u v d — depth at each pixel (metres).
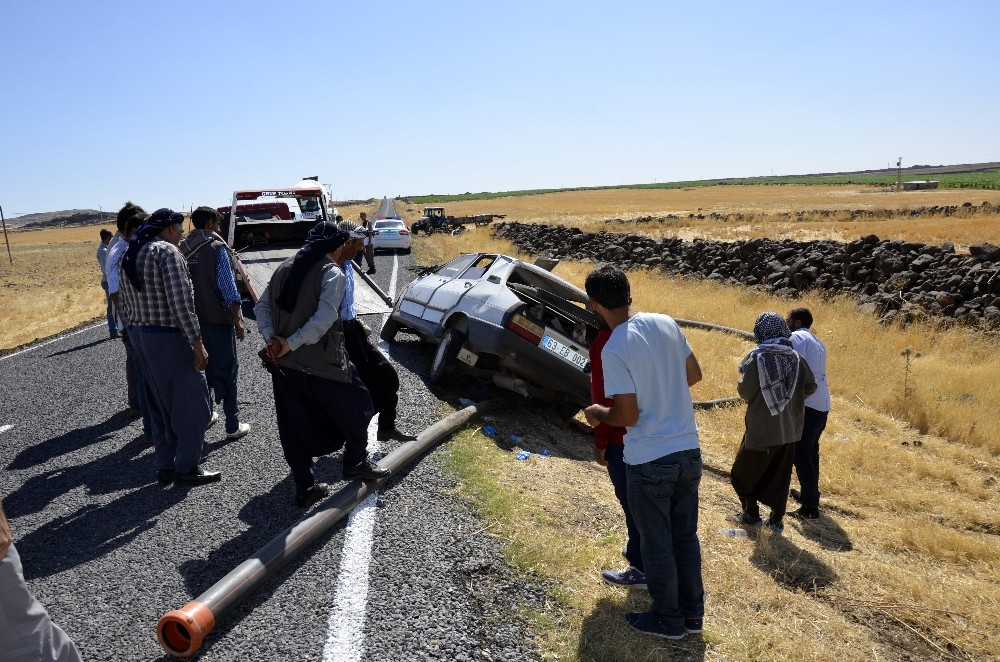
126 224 5.76
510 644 3.25
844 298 14.76
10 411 6.81
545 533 4.33
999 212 39.22
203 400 4.75
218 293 5.44
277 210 15.39
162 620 2.95
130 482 4.91
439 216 43.00
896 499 6.16
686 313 14.24
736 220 44.44
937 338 11.87
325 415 4.21
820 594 4.31
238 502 4.54
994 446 7.65
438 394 7.16
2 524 2.26
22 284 27.44
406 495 4.62
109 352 9.68
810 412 5.59
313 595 3.46
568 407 7.44
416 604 3.43
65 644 2.45
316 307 3.93
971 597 4.39
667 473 3.24
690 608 3.47
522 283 7.95
